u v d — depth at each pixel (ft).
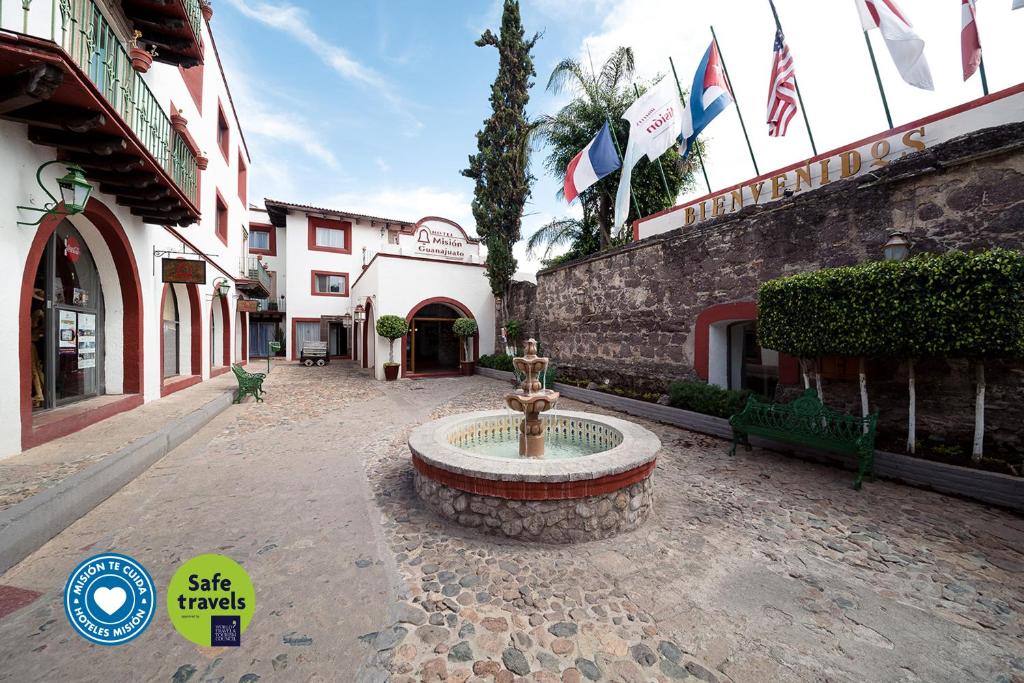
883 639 7.39
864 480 14.97
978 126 19.01
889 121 22.85
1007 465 13.17
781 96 27.43
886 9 21.93
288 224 69.31
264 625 7.66
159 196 20.36
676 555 10.21
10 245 14.11
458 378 48.91
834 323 15.79
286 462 17.52
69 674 6.49
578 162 40.29
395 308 49.34
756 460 17.54
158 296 27.02
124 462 14.51
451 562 9.86
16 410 14.67
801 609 8.21
